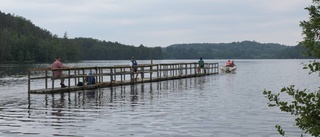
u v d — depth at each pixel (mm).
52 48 106875
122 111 12555
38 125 10039
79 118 11164
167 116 11469
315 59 3977
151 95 17938
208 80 30359
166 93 18969
